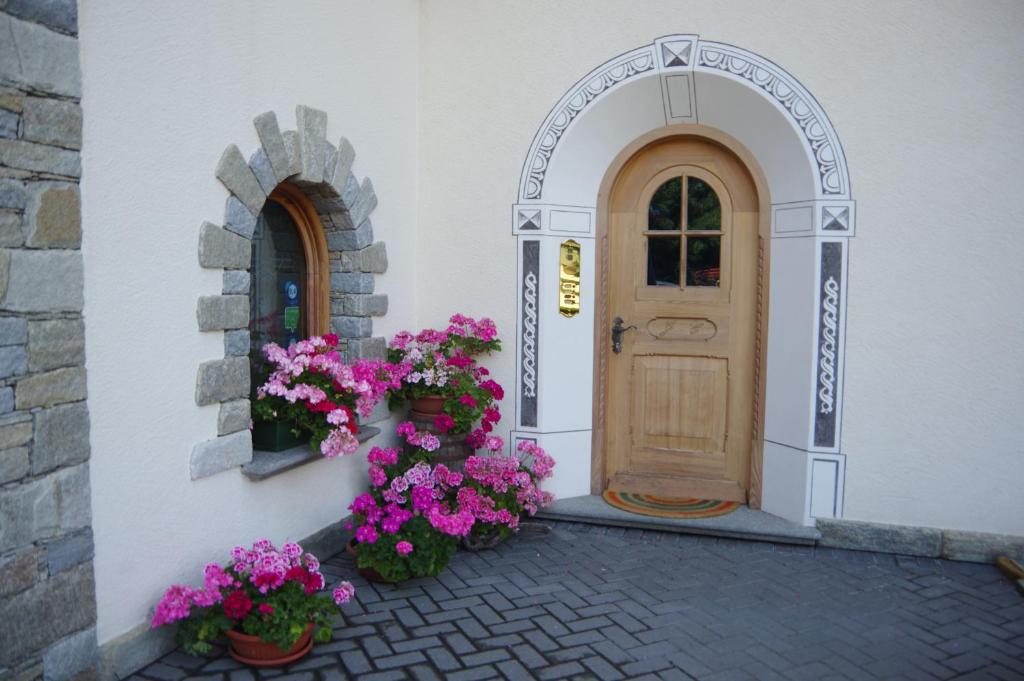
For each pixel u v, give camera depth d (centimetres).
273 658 313
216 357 349
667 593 400
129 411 304
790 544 470
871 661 334
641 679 315
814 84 457
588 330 530
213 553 352
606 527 498
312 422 395
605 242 529
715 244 521
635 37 485
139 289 307
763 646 346
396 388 464
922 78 439
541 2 501
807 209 467
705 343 525
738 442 522
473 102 519
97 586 292
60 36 269
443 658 328
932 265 445
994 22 425
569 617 370
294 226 452
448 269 532
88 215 283
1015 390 436
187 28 326
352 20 446
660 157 524
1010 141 428
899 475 457
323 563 431
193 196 333
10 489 256
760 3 462
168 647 324
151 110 310
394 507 398
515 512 471
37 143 262
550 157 505
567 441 528
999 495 442
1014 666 332
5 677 256
